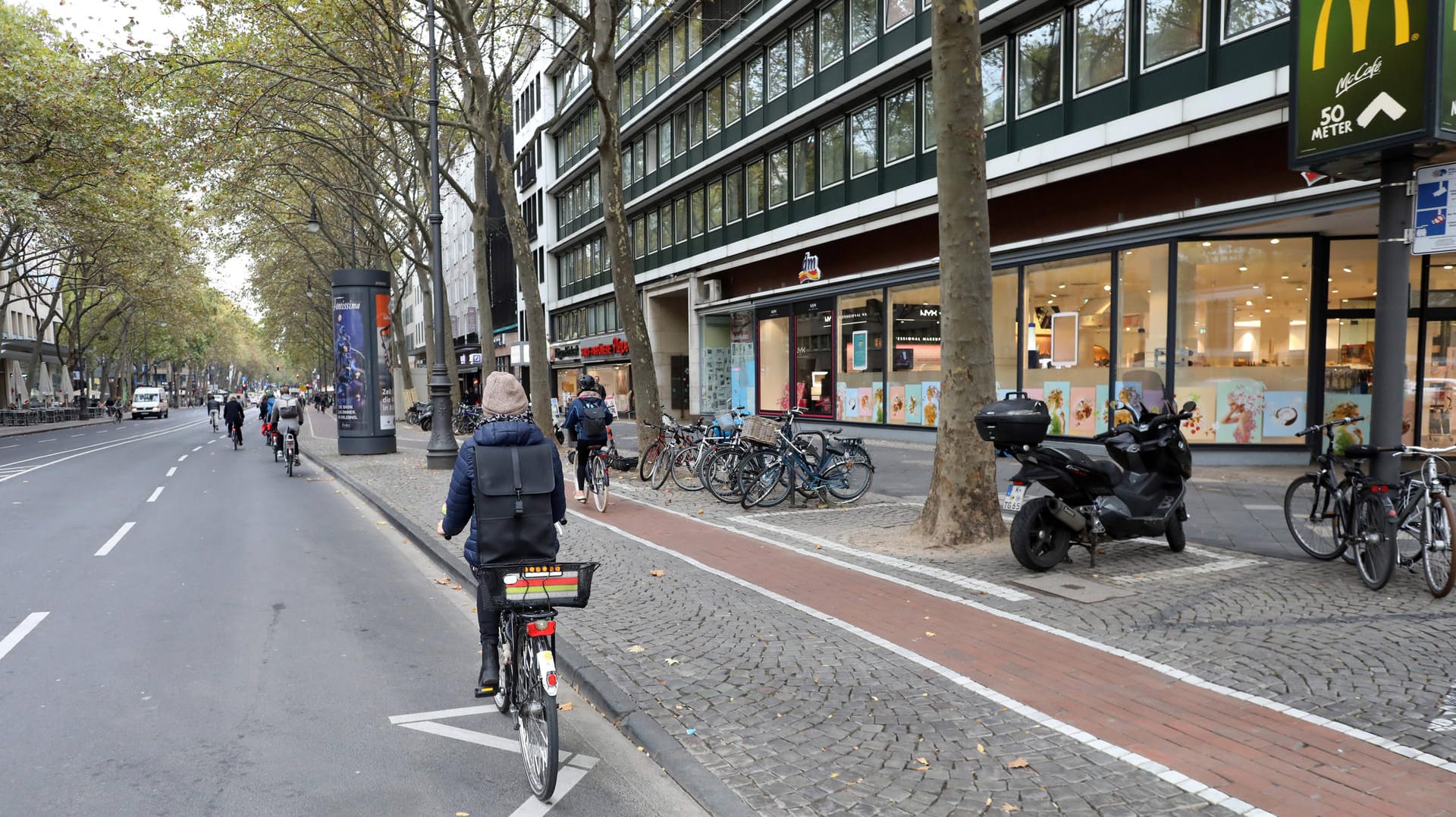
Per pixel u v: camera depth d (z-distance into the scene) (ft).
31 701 15.03
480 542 11.53
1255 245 42.52
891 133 60.54
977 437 25.64
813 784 11.26
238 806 11.27
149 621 20.27
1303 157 22.04
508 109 86.07
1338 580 20.67
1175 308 42.91
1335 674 14.44
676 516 33.88
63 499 43.50
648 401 46.11
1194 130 40.50
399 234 122.83
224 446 88.94
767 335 79.51
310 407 271.69
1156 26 42.47
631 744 13.19
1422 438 42.27
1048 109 48.60
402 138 98.22
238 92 62.59
